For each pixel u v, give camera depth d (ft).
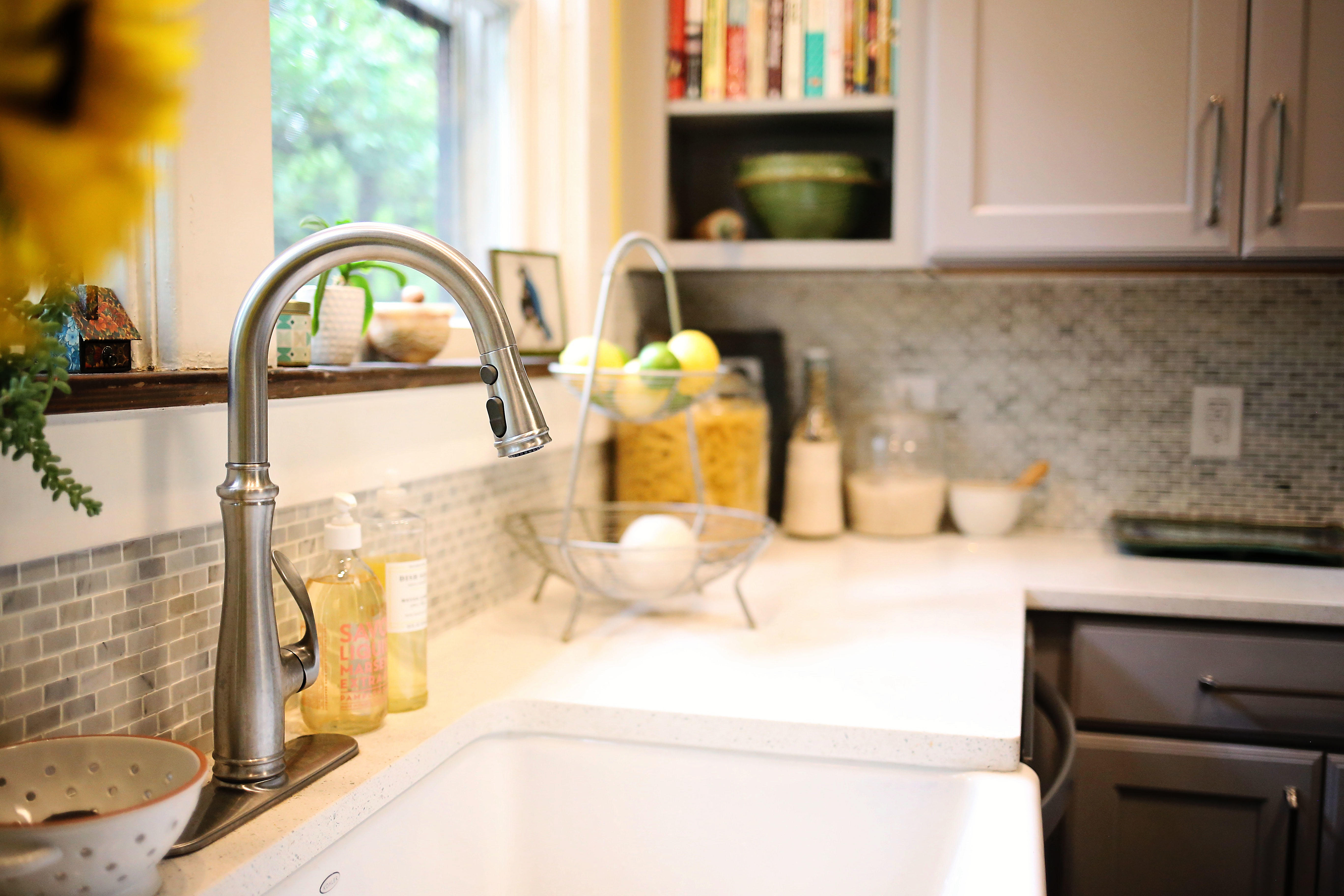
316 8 4.18
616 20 6.05
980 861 2.71
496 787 3.48
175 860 2.30
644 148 6.20
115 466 2.55
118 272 2.78
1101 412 6.74
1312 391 6.45
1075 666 5.26
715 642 4.20
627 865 3.43
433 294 5.13
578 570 4.22
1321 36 5.23
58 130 1.08
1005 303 6.82
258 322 2.49
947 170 5.65
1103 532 6.77
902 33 5.80
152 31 1.11
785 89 6.09
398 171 4.82
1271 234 5.35
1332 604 4.92
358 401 3.59
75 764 2.27
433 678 3.70
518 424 2.44
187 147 2.83
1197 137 5.38
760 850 3.33
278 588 3.30
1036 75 5.53
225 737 2.63
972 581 5.39
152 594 2.77
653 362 4.17
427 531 4.17
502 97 5.63
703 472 5.95
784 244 6.07
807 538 6.60
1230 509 6.61
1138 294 6.63
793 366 7.14
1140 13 5.41
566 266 5.70
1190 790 5.05
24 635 2.39
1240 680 5.07
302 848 2.48
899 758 3.23
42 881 1.92
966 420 6.93
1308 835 4.95
